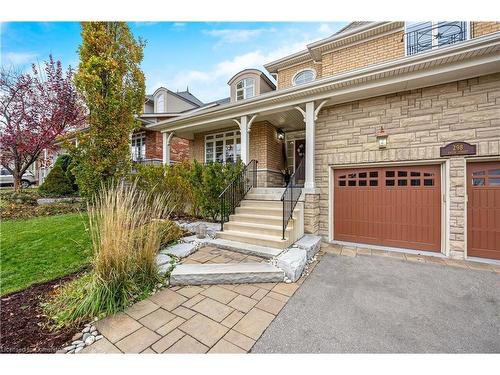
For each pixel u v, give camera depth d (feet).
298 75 29.22
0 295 9.01
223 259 13.19
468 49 12.48
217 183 20.61
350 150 18.07
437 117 15.23
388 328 7.68
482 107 14.05
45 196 28.02
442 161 15.23
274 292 10.08
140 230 10.53
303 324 7.85
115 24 20.67
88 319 7.82
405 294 9.98
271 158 27.63
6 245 13.26
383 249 16.69
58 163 32.09
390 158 16.60
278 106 19.81
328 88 17.01
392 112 16.61
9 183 44.34
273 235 15.47
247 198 21.27
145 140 43.16
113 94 19.89
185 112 42.83
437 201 15.60
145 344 6.86
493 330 7.60
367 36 22.06
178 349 6.72
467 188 14.60
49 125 27.02
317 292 10.12
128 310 8.48
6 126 26.16
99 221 9.88
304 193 18.17
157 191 22.77
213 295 9.71
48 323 7.54
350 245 17.71
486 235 14.21
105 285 8.37
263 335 7.31
